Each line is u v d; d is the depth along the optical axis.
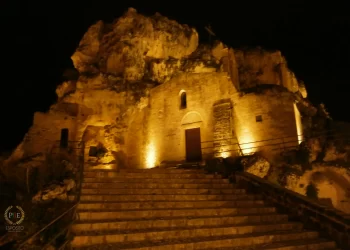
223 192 12.17
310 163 17.72
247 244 8.55
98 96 23.52
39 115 24.56
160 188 11.71
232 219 9.80
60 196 8.95
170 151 22.36
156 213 9.56
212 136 20.98
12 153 23.05
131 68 24.03
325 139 18.91
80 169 11.08
